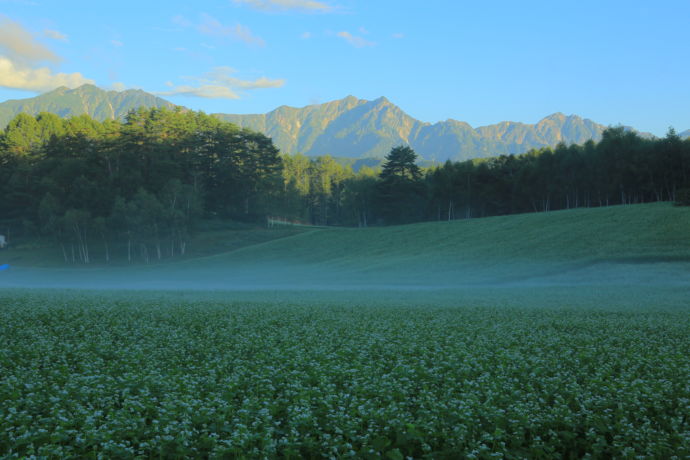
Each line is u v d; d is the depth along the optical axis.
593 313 27.11
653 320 24.16
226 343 16.58
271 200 128.50
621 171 99.88
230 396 10.02
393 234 94.06
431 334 18.94
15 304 28.47
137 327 20.48
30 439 7.43
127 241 106.75
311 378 11.77
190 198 102.88
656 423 9.10
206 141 133.25
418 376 12.23
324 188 178.50
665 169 95.44
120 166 118.75
